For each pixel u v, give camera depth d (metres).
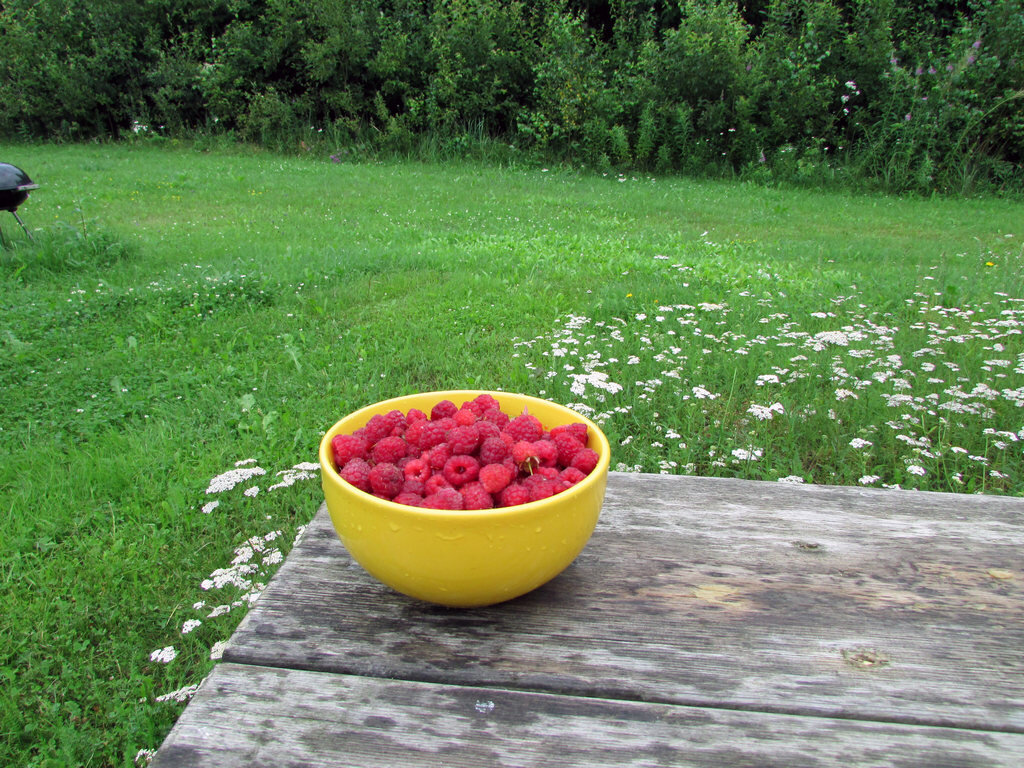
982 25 13.35
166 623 2.30
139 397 3.81
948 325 4.57
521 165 14.32
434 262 6.48
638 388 3.71
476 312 5.06
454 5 14.69
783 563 1.31
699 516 1.47
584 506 1.09
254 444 3.32
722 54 13.63
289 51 15.54
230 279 5.56
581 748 0.92
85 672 2.14
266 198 10.10
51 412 3.68
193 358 4.32
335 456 1.27
